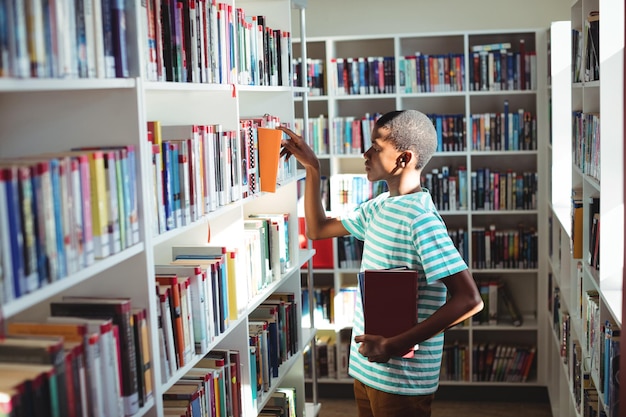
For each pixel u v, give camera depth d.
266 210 3.72
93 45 1.78
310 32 5.84
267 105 3.70
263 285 3.22
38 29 1.52
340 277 5.72
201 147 2.47
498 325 5.48
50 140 2.00
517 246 5.44
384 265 2.79
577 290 3.82
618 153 2.91
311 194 3.31
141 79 1.98
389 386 2.77
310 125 5.58
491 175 5.44
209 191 2.52
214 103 2.80
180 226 2.29
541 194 5.37
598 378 3.10
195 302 2.39
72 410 1.67
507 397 5.55
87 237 1.73
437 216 2.76
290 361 3.67
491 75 5.37
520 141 5.39
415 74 5.43
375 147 2.88
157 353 2.06
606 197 2.94
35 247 1.52
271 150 3.06
